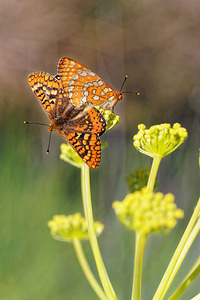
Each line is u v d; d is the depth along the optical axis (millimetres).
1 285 653
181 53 1434
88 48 1462
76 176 823
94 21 1480
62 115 417
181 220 679
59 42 1487
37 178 798
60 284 669
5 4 1501
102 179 782
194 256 591
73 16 1476
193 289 569
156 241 648
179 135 398
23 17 1522
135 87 1335
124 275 635
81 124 413
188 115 1191
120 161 805
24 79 1344
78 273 683
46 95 424
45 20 1504
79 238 424
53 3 1494
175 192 726
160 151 398
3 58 1411
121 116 971
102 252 672
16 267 675
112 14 1478
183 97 1244
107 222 728
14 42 1441
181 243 384
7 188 751
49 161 841
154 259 634
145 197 375
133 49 1466
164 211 373
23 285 661
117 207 375
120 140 856
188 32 1465
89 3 1495
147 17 1475
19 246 693
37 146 863
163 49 1445
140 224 372
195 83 1312
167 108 1222
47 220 743
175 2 1475
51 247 703
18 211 727
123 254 648
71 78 422
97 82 420
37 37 1490
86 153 408
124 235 661
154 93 1297
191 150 749
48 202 763
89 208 402
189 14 1465
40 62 1463
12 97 1210
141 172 419
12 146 812
